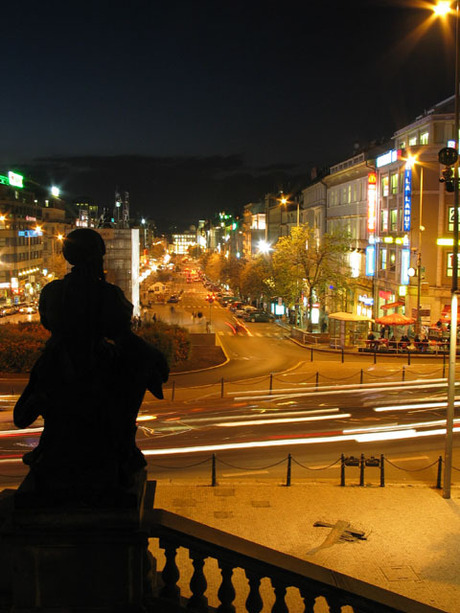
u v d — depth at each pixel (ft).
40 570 13.69
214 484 49.19
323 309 179.01
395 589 32.01
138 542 13.60
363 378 104.53
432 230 139.95
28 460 14.16
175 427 71.72
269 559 16.42
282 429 70.38
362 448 62.54
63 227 416.67
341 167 208.13
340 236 167.94
